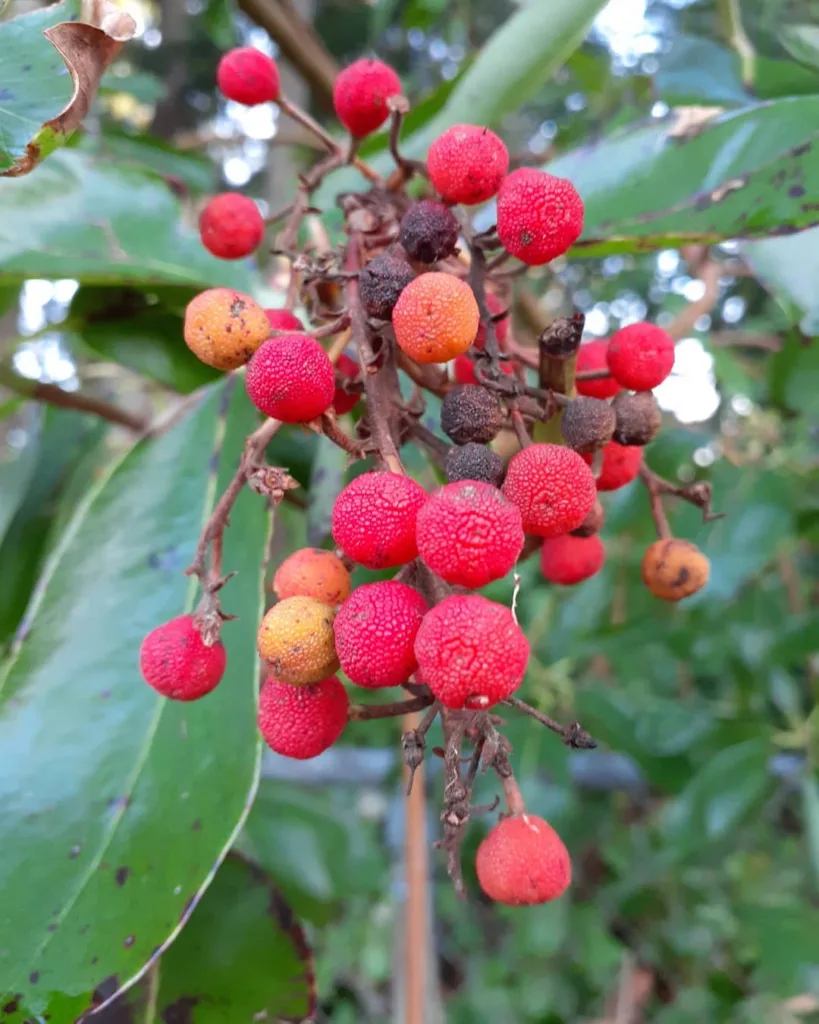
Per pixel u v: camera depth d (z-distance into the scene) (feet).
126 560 0.40
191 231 0.49
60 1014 0.30
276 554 0.72
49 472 0.62
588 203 0.40
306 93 0.99
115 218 0.48
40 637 0.38
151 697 0.37
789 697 0.75
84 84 0.28
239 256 0.39
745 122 0.39
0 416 0.58
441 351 0.25
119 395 0.91
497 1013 1.07
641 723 0.76
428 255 0.27
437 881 1.13
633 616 0.77
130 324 0.52
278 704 0.27
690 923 1.02
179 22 1.32
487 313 0.27
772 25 0.75
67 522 0.60
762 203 0.37
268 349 0.25
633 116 0.65
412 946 0.51
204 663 0.28
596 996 1.10
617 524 0.70
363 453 0.26
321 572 0.27
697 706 0.77
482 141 0.28
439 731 0.56
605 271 1.21
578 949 1.06
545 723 0.24
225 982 0.39
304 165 0.99
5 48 0.28
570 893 1.10
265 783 0.72
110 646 0.38
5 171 0.27
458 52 1.07
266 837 0.69
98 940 0.32
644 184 0.40
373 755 0.80
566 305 1.24
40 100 0.28
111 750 0.36
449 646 0.21
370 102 0.35
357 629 0.23
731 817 0.71
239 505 0.41
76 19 0.29
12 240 0.45
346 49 1.39
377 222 0.32
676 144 0.40
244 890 0.40
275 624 0.25
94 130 0.68
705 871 1.04
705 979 1.03
